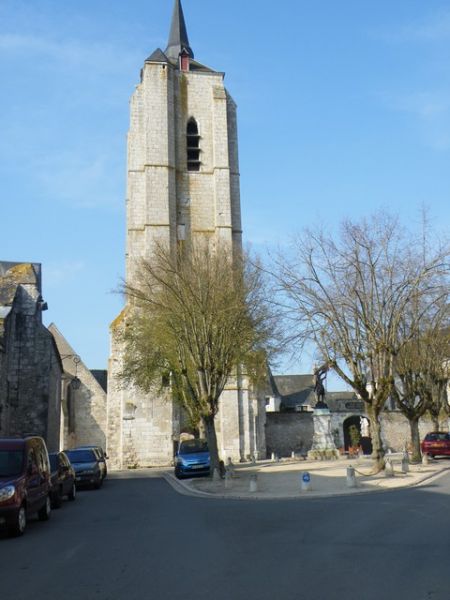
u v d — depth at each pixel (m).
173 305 24.53
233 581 6.66
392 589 6.13
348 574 6.83
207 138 43.97
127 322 32.09
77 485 21.91
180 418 37.84
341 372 22.05
